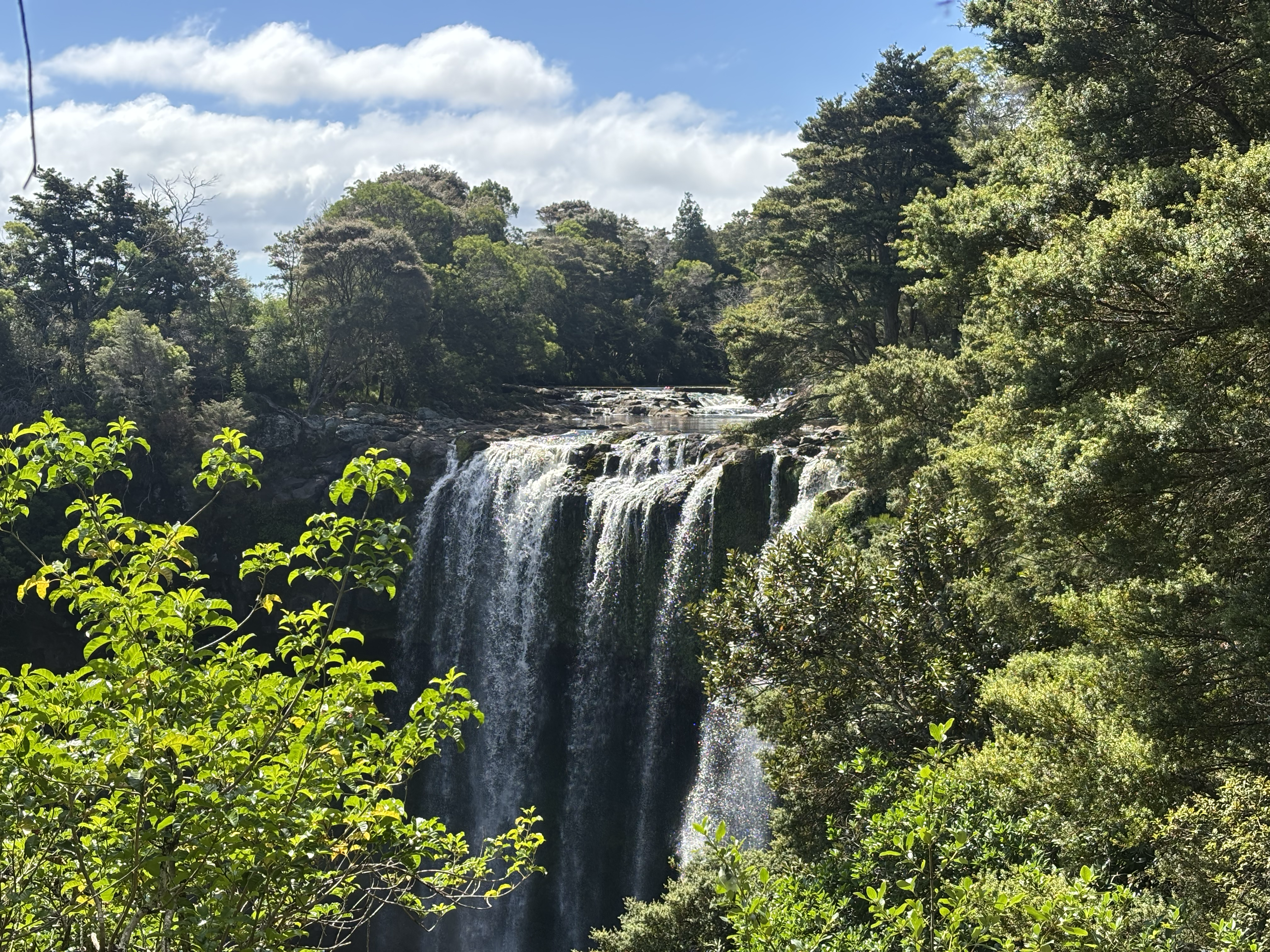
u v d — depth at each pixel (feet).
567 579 146.30
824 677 63.21
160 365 176.35
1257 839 34.17
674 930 66.03
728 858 26.30
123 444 26.04
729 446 141.28
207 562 168.25
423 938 134.62
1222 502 40.06
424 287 211.41
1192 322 38.32
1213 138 61.98
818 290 152.87
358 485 25.91
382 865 26.68
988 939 28.73
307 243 207.10
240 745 23.39
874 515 106.93
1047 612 56.70
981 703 49.80
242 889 22.59
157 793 21.89
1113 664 39.60
